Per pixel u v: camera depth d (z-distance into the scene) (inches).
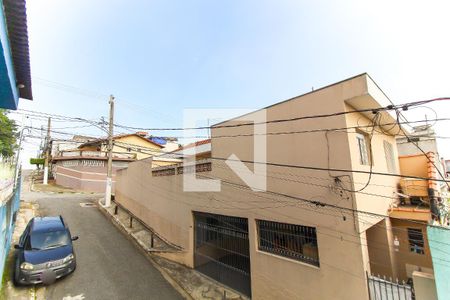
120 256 448.5
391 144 389.7
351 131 256.7
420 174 400.8
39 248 359.6
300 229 284.8
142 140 1226.6
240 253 353.7
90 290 336.2
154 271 404.5
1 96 225.1
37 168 1825.8
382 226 309.4
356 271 233.1
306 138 281.1
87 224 616.4
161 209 540.1
